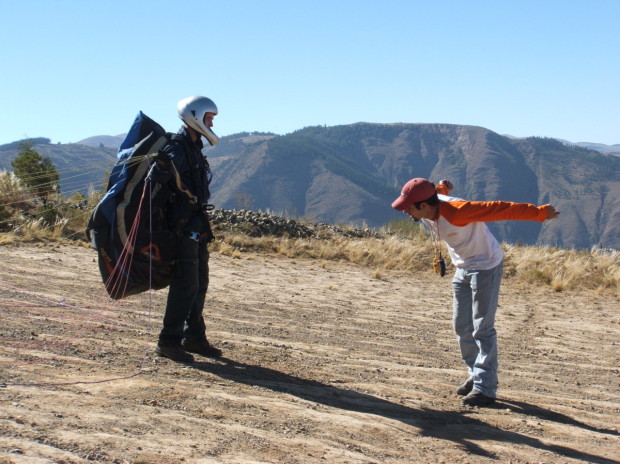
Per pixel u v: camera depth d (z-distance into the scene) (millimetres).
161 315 7828
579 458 4457
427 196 5273
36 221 14258
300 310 10086
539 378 7004
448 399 5676
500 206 5141
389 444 4246
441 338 8922
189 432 3836
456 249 5473
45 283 9125
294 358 6516
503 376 6945
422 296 12898
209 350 6043
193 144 5453
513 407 5617
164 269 5438
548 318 11492
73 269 10805
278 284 12586
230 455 3568
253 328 8039
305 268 15203
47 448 3188
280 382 5461
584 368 7746
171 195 5391
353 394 5387
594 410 5844
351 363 6672
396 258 16828
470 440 4562
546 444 4676
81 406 3988
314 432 4223
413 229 21047
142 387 4617
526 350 8641
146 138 5227
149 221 5234
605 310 12641
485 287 5445
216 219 18391
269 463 3541
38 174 15352
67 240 14094
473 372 5625
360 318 9969
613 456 4590
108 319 7152
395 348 7879
